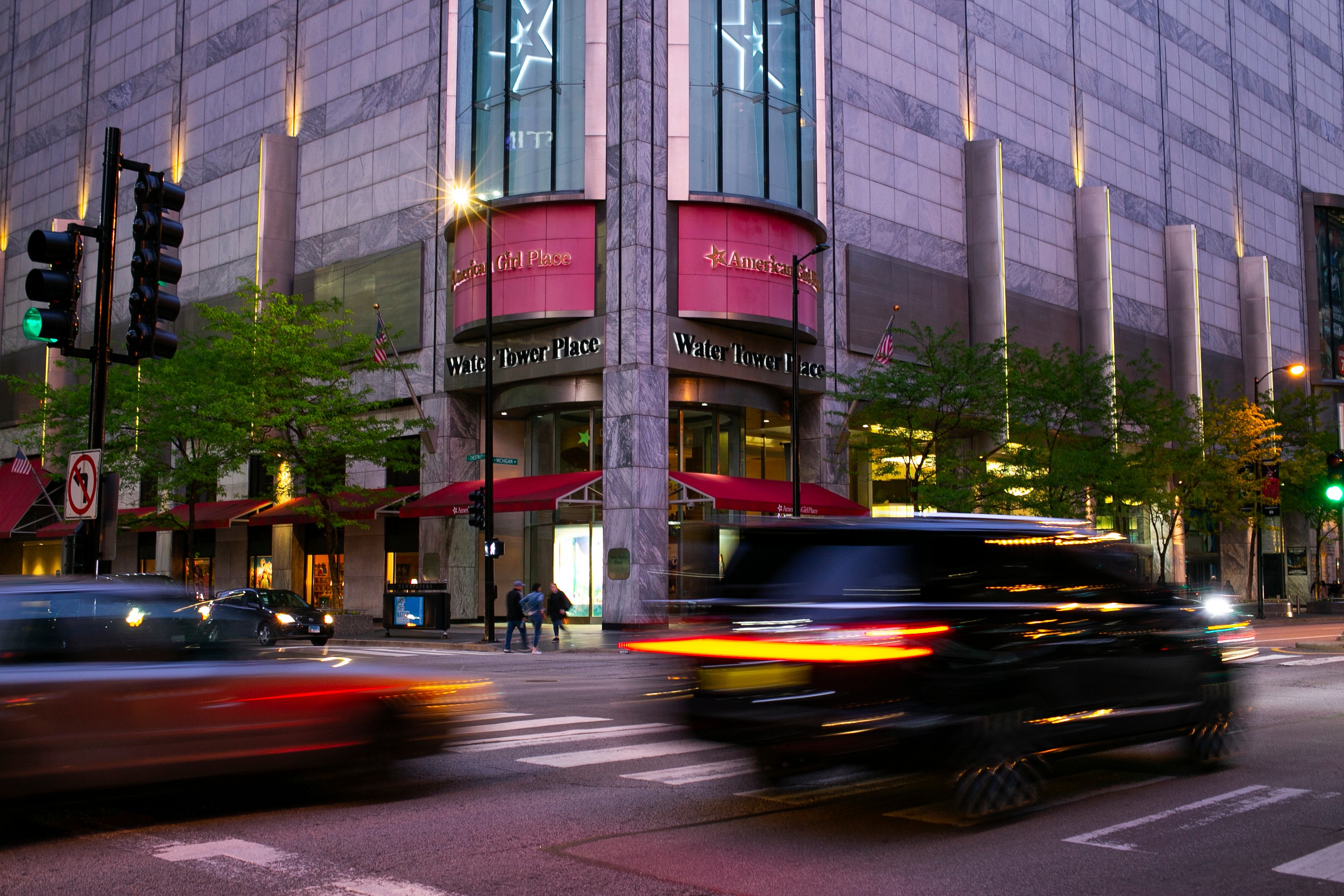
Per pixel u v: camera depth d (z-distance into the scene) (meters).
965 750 7.00
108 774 6.87
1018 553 7.67
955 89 41.34
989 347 33.88
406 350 36.75
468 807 7.67
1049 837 6.77
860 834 6.83
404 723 8.03
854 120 37.12
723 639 7.54
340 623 31.48
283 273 40.75
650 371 30.86
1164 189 52.34
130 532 45.59
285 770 7.48
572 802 7.83
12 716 6.64
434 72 37.03
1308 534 61.31
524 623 25.89
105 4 50.59
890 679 6.82
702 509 33.44
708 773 8.92
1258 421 43.72
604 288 31.66
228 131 43.62
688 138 32.12
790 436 37.12
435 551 35.22
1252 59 60.78
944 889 5.68
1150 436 39.62
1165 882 5.82
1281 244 61.00
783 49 34.28
